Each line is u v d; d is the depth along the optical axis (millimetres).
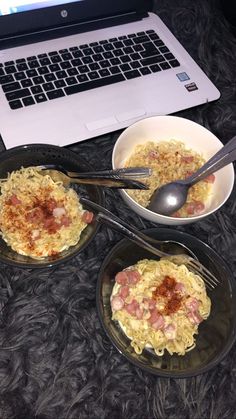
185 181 651
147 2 863
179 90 797
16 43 794
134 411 549
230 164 659
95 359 574
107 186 645
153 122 691
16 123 709
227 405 566
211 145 696
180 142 713
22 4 764
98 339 587
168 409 556
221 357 537
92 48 817
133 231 602
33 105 731
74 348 579
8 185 642
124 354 524
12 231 607
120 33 851
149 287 593
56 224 620
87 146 735
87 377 562
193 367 545
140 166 688
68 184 674
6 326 586
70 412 540
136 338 566
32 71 767
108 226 630
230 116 811
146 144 705
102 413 543
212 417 558
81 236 625
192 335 580
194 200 673
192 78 814
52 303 606
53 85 757
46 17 797
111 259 587
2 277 615
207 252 606
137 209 622
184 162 699
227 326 567
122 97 769
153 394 561
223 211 706
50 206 639
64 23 822
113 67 799
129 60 815
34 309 599
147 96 779
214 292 609
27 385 551
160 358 566
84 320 598
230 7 910
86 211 636
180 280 607
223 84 854
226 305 585
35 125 713
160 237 614
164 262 615
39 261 592
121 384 562
